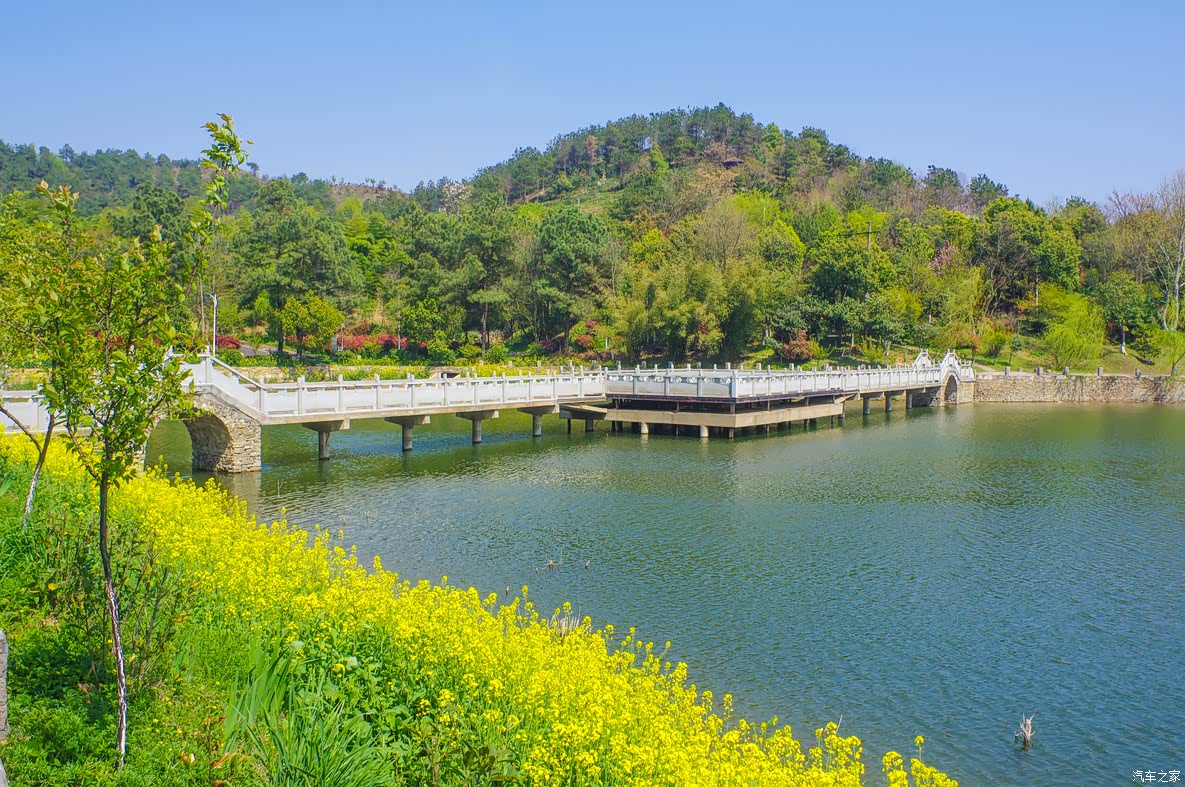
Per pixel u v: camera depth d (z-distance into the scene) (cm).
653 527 1997
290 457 2944
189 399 723
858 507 2236
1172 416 4872
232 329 7562
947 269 7800
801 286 7269
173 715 723
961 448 3366
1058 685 1167
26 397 2067
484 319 7350
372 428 3897
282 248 7162
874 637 1323
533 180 17562
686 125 17325
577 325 7925
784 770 686
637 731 743
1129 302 7362
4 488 1247
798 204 9675
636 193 11231
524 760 689
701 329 6788
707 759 687
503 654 853
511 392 3331
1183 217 7769
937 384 5400
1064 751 997
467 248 7481
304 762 640
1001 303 8331
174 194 7788
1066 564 1720
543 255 7588
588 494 2370
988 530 1997
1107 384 6053
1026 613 1436
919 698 1123
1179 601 1501
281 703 762
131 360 670
